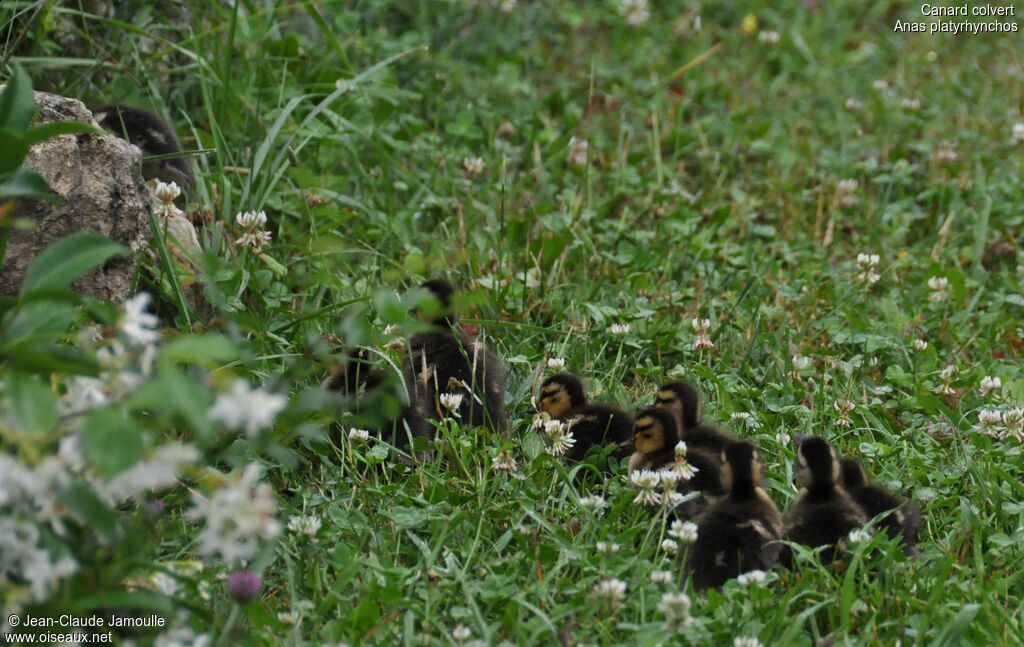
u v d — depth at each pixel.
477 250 14.80
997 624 8.54
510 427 11.38
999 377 13.02
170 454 6.42
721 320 13.69
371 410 8.64
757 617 8.37
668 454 10.28
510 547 9.39
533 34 21.91
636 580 8.71
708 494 10.11
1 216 7.18
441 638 8.15
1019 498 10.53
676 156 18.42
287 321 12.05
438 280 11.66
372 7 20.72
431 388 11.23
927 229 17.28
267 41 17.22
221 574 8.35
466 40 20.98
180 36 16.62
